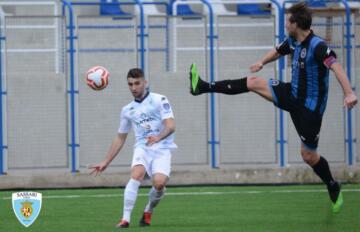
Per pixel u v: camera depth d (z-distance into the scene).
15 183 41.62
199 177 42.66
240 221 28.77
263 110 44.34
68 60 42.78
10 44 43.66
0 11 47.09
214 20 43.44
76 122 42.97
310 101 25.42
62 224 28.22
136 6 48.59
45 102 42.88
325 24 44.09
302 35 25.38
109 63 43.91
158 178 26.48
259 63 26.84
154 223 28.22
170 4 45.66
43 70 43.81
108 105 43.16
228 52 44.56
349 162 44.62
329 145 44.72
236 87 25.73
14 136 42.69
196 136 43.91
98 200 35.97
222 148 44.22
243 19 44.50
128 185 26.45
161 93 43.50
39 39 43.75
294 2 43.44
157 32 46.88
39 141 42.91
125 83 43.16
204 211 31.89
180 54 44.38
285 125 44.34
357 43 44.47
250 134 44.28
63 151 43.06
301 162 44.81
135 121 26.81
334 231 26.02
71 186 41.94
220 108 44.09
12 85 42.62
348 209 31.94
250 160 44.34
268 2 46.66
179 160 43.81
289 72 43.88
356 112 44.62
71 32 42.25
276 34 43.88
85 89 43.03
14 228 27.22
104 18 44.03
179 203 34.69
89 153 43.12
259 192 38.81
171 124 26.34
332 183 27.33
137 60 43.09
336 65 24.66
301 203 34.22
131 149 43.41
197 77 25.69
